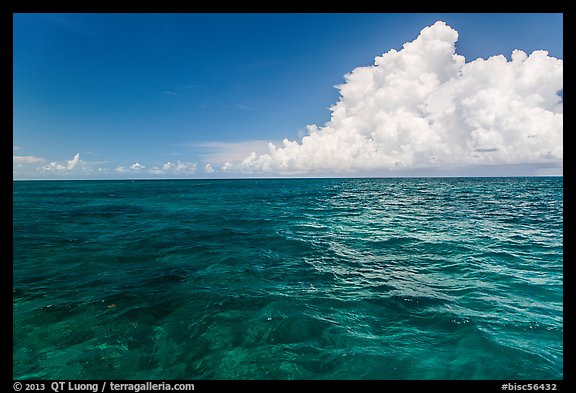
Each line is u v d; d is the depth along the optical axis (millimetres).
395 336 5793
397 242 13203
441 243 12781
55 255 11289
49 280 8656
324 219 20125
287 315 6625
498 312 6562
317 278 8930
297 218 20812
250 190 57594
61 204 30203
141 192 50688
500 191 44344
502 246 12109
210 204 30938
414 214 21609
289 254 11602
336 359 5164
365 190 52062
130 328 6086
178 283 8508
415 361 5078
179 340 5711
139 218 20984
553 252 11172
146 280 8727
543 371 4762
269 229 16750
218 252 11898
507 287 7945
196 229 16812
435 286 8164
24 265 10031
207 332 5969
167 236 14914
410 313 6652
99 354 5297
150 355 5293
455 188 53969
